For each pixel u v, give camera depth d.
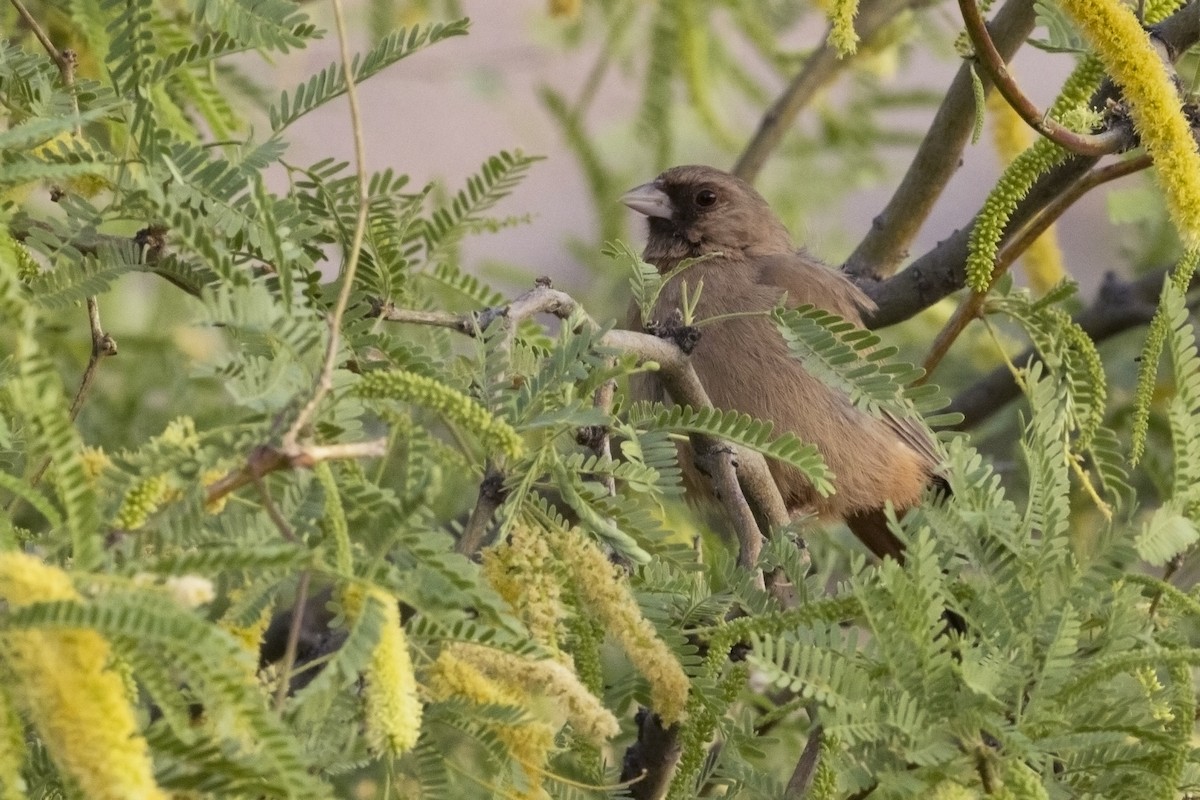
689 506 9.95
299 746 4.02
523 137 13.16
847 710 4.87
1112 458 7.98
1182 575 7.84
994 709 5.01
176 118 7.50
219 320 4.29
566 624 5.24
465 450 5.63
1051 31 7.75
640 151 13.07
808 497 11.33
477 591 4.20
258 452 4.02
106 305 10.11
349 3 11.20
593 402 5.74
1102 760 5.20
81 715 3.28
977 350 12.32
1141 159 8.84
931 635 5.02
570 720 4.72
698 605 5.75
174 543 4.14
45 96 5.74
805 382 11.29
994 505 5.87
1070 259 15.85
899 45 12.26
